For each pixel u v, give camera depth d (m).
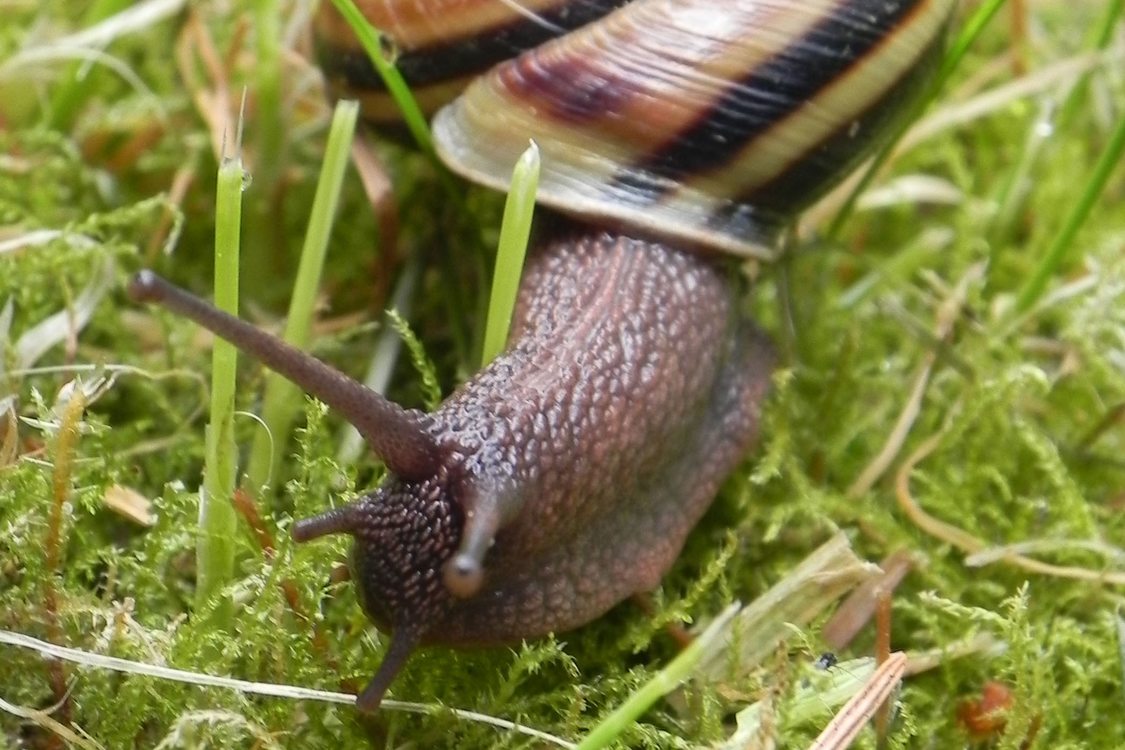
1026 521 0.15
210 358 0.15
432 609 0.14
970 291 0.16
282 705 0.14
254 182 0.16
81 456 0.15
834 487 0.15
